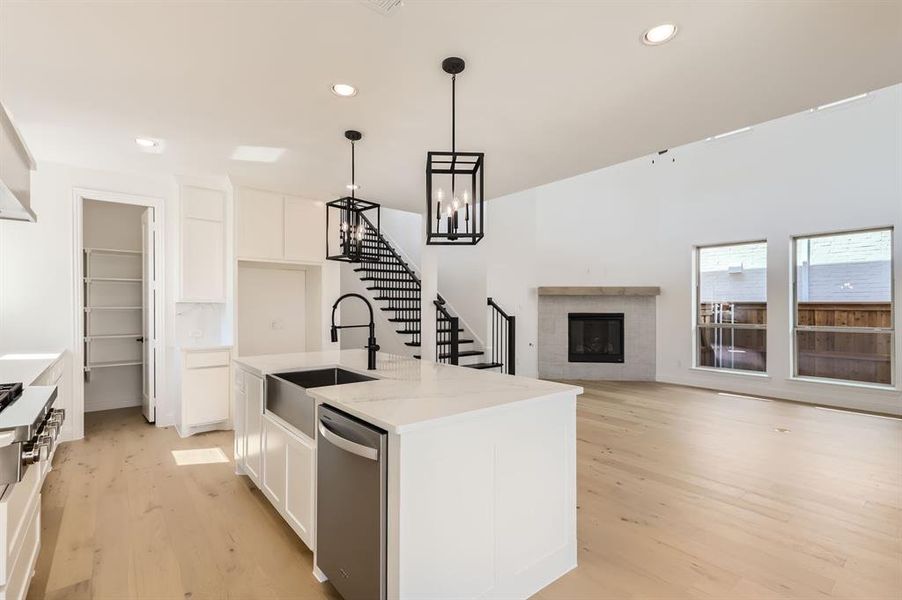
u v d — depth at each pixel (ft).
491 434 5.89
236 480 10.25
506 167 12.86
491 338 22.86
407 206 17.75
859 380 16.99
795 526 8.15
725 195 20.11
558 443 6.75
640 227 22.75
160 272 14.55
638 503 9.09
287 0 5.65
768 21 6.07
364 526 5.51
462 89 8.10
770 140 18.76
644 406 17.33
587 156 11.90
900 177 15.69
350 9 5.84
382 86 7.99
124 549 7.37
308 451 6.89
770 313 18.86
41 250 12.67
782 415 15.92
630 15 5.98
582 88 8.05
